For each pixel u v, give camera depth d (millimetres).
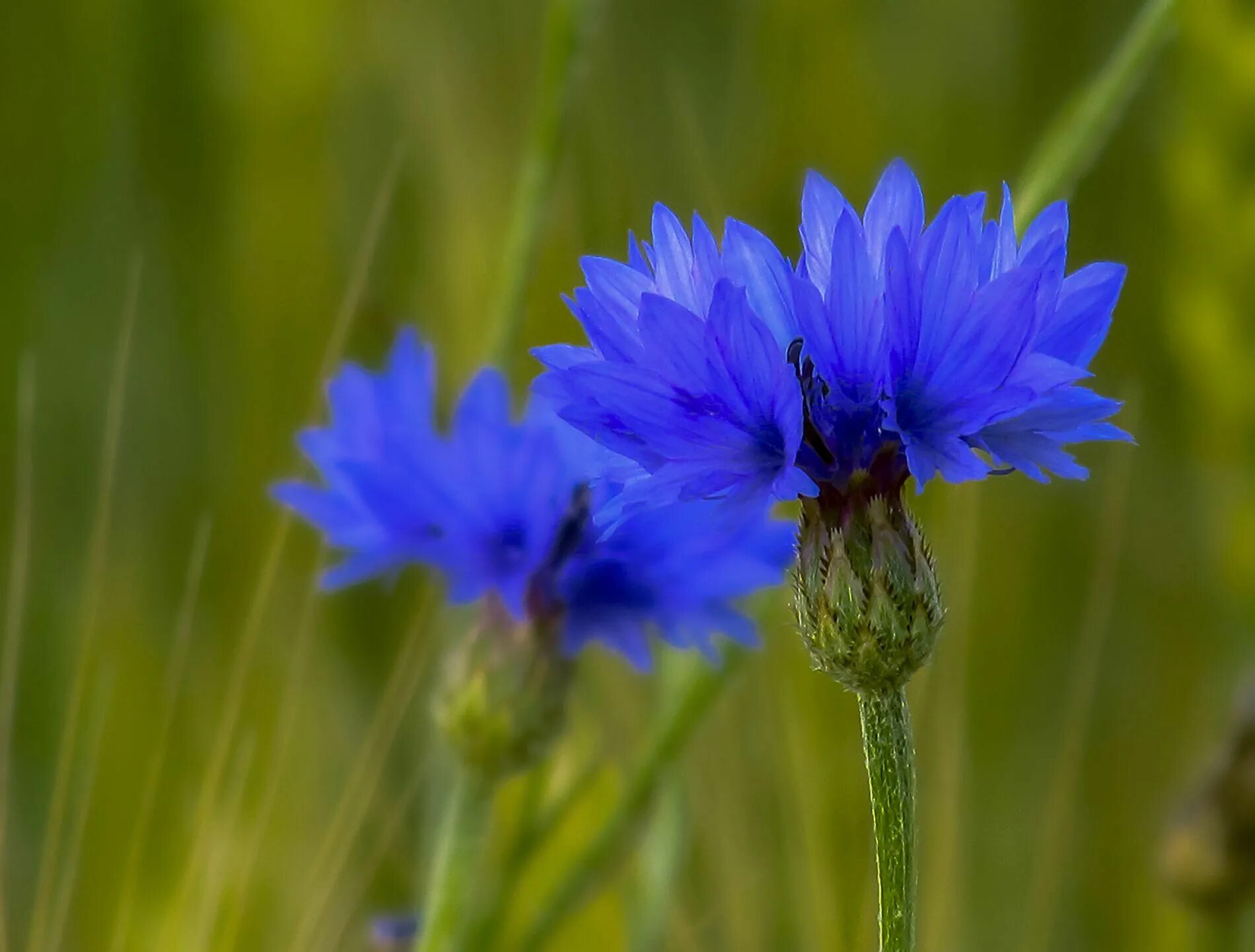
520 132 548
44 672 529
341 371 443
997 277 379
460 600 435
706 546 429
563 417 379
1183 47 491
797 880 470
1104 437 383
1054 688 550
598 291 383
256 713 501
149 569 568
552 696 438
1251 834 454
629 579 435
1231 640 531
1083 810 528
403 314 568
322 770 505
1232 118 489
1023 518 554
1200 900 458
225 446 573
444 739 441
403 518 433
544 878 466
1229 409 495
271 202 553
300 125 552
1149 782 531
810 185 389
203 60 572
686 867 490
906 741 388
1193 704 543
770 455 380
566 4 476
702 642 434
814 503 391
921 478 375
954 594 459
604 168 552
